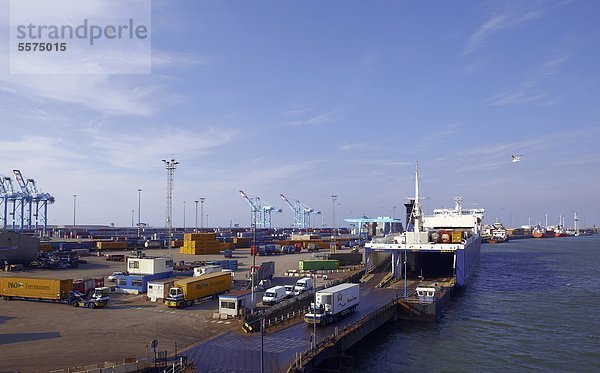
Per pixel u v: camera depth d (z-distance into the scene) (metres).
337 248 177.50
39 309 59.94
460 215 159.50
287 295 68.19
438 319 67.25
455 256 87.06
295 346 43.56
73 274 92.00
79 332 48.09
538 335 59.50
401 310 66.38
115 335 47.00
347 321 54.62
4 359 38.66
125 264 111.62
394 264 90.56
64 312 58.22
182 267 99.25
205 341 45.16
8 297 66.06
